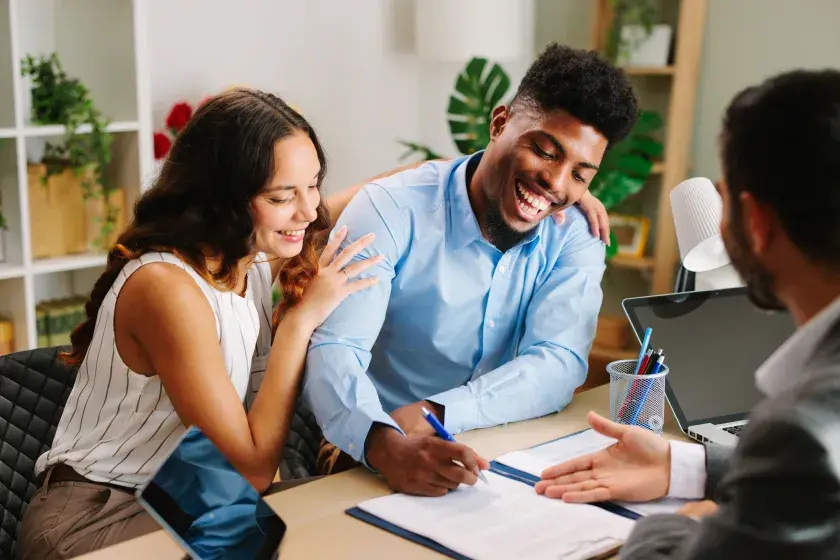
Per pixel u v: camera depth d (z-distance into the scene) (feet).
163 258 4.75
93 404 4.90
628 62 11.61
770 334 5.47
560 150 5.27
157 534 3.79
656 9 11.39
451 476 4.18
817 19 10.60
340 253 5.50
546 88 5.28
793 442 2.35
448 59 12.03
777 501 2.37
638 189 10.85
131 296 4.69
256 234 4.85
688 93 11.21
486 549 3.65
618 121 5.28
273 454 4.83
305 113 12.47
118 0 10.02
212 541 3.43
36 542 4.54
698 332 5.32
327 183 12.81
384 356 6.04
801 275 2.73
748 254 2.84
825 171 2.55
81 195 10.19
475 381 5.21
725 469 4.12
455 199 5.73
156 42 11.10
